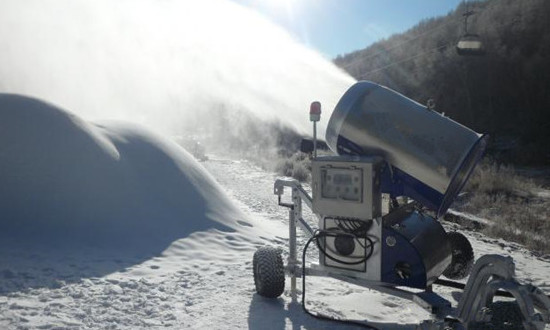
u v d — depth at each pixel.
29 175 8.80
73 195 8.89
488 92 45.75
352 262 5.95
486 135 6.00
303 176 21.73
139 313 5.97
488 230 12.66
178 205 9.99
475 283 4.76
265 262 6.51
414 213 6.41
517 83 44.81
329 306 6.54
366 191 5.69
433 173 5.75
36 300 6.13
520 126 42.09
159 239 8.85
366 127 5.98
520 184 20.38
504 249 10.78
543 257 10.64
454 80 48.47
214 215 10.25
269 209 14.13
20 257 7.45
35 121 9.46
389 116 5.96
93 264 7.54
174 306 6.23
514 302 6.36
